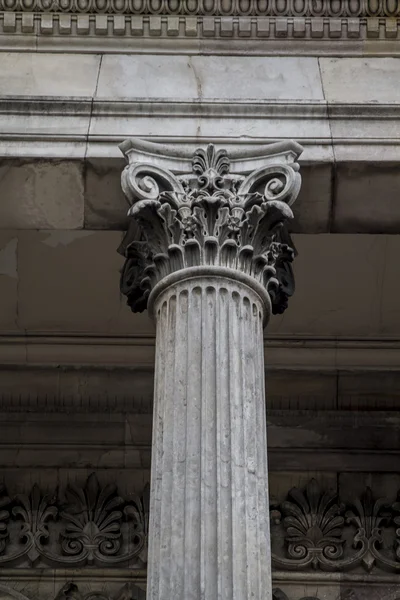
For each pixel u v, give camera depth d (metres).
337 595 31.72
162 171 27.39
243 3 30.25
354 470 33.19
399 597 31.69
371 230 28.77
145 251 27.17
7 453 33.16
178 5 30.22
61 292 33.41
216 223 26.73
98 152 28.03
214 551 23.11
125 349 33.88
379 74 29.72
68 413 33.56
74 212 28.52
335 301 33.59
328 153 28.09
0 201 28.39
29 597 31.48
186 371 25.06
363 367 33.91
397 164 28.03
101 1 30.23
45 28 30.09
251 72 29.69
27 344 33.81
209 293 25.92
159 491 24.06
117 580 31.73
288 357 33.91
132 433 33.41
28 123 28.34
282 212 26.97
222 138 28.22
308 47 30.12
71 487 32.72
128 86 29.33
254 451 24.39
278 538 32.28
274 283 26.92
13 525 32.28
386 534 32.44
